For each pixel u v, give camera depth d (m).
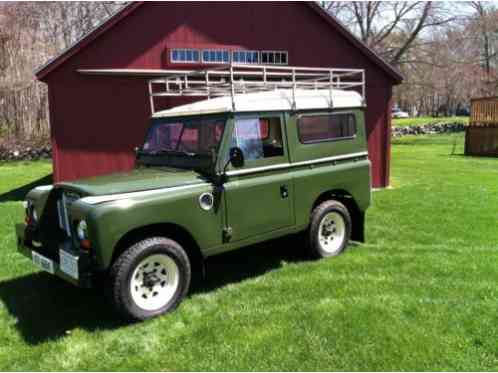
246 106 4.43
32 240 4.34
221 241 4.28
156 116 5.14
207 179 4.24
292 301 4.21
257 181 4.53
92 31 8.98
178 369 3.15
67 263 3.64
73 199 4.01
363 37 27.58
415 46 26.59
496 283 4.53
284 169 4.80
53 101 9.09
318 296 4.31
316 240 5.26
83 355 3.36
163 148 4.94
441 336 3.50
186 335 3.60
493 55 33.38
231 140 4.31
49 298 4.38
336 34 10.48
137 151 5.27
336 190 5.47
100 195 3.70
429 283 4.55
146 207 3.72
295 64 10.44
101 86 9.29
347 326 3.68
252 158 4.50
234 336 3.56
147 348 3.43
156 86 9.60
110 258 3.54
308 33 10.42
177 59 9.62
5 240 6.27
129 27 9.26
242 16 9.98
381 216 7.54
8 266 5.24
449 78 28.47
